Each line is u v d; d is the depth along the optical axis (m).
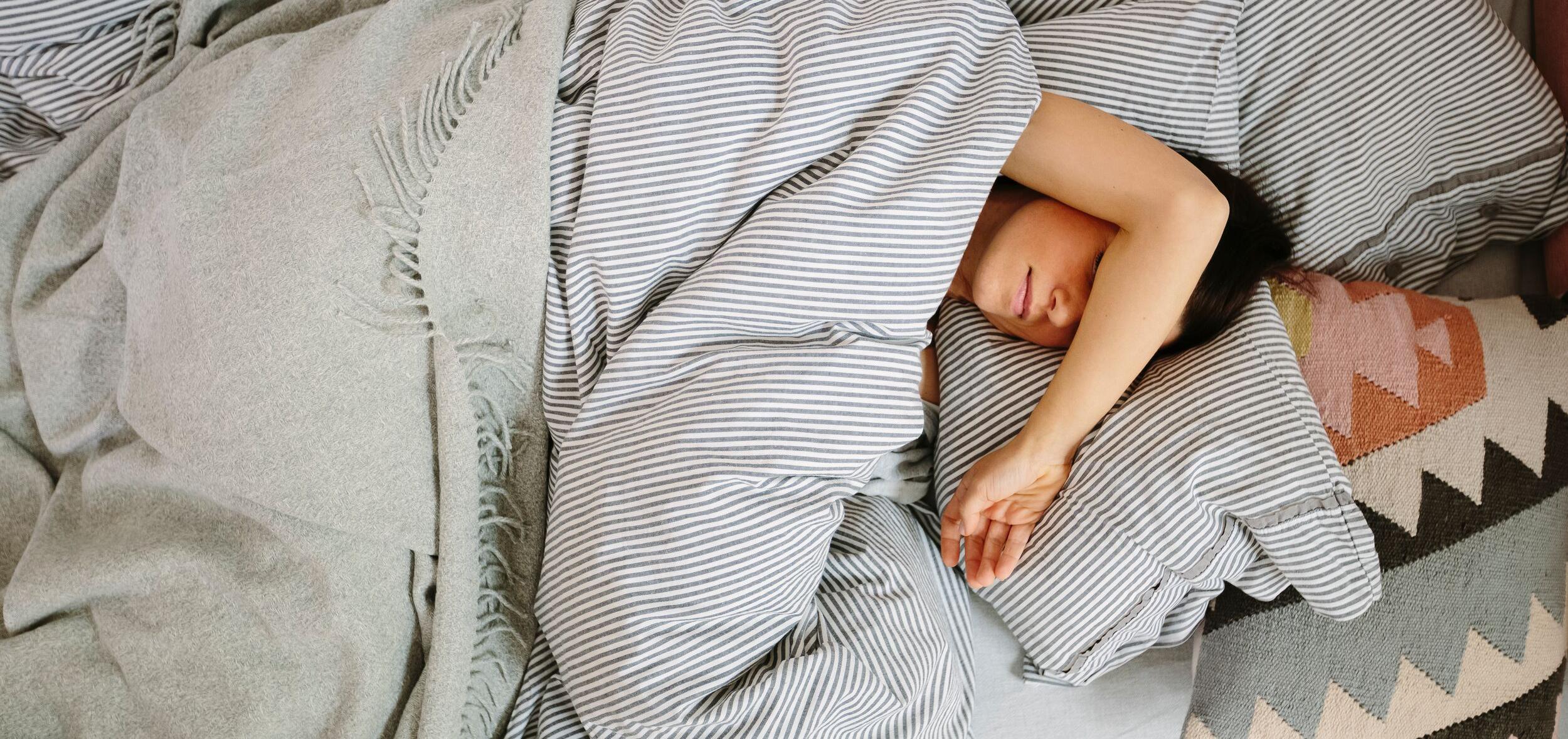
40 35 0.88
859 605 0.81
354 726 0.74
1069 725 0.89
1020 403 0.86
